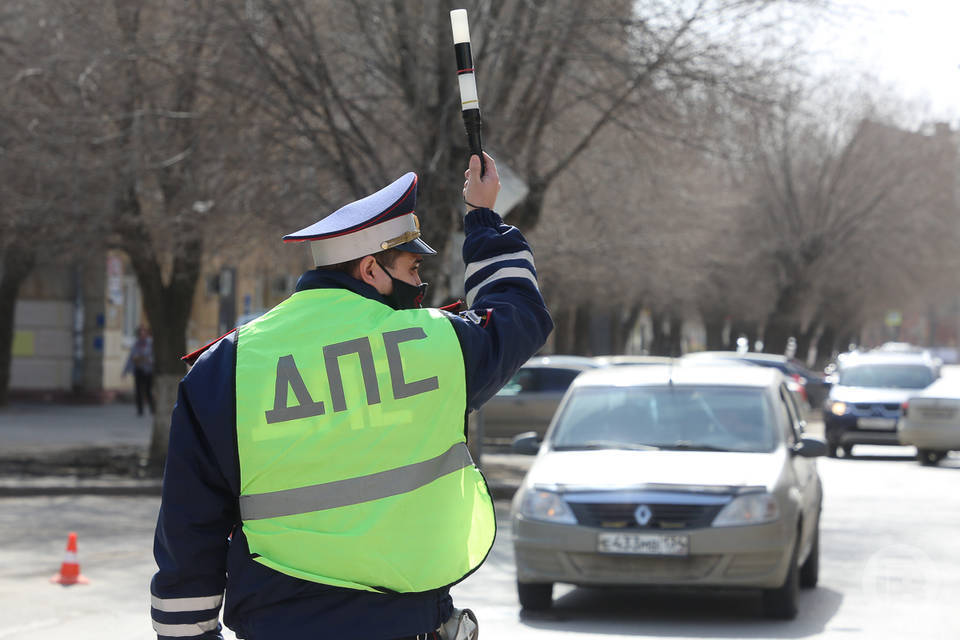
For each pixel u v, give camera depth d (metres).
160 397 22.50
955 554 14.97
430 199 18.27
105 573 13.20
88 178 19.34
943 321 149.25
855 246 58.94
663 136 19.09
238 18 18.00
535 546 11.01
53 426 31.80
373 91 19.12
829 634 10.33
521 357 3.80
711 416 12.18
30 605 11.41
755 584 10.64
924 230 60.12
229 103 18.95
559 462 11.64
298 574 3.44
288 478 3.47
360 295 3.66
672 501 10.73
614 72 18.81
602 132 20.17
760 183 52.94
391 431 3.52
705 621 10.94
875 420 29.67
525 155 19.64
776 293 60.44
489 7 18.56
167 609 3.49
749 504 10.71
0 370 37.16
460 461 3.66
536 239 25.53
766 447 11.84
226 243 20.34
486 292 3.91
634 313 62.84
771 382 12.80
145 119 19.33
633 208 25.56
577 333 56.22
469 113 4.05
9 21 22.06
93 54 19.11
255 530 3.47
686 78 18.27
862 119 56.06
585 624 10.75
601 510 10.86
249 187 19.00
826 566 14.19
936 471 26.59
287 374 3.50
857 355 32.72
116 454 24.67
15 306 38.50
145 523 17.23
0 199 20.06
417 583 3.49
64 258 21.70
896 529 17.20
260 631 3.49
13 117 20.14
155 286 22.33
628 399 12.50
